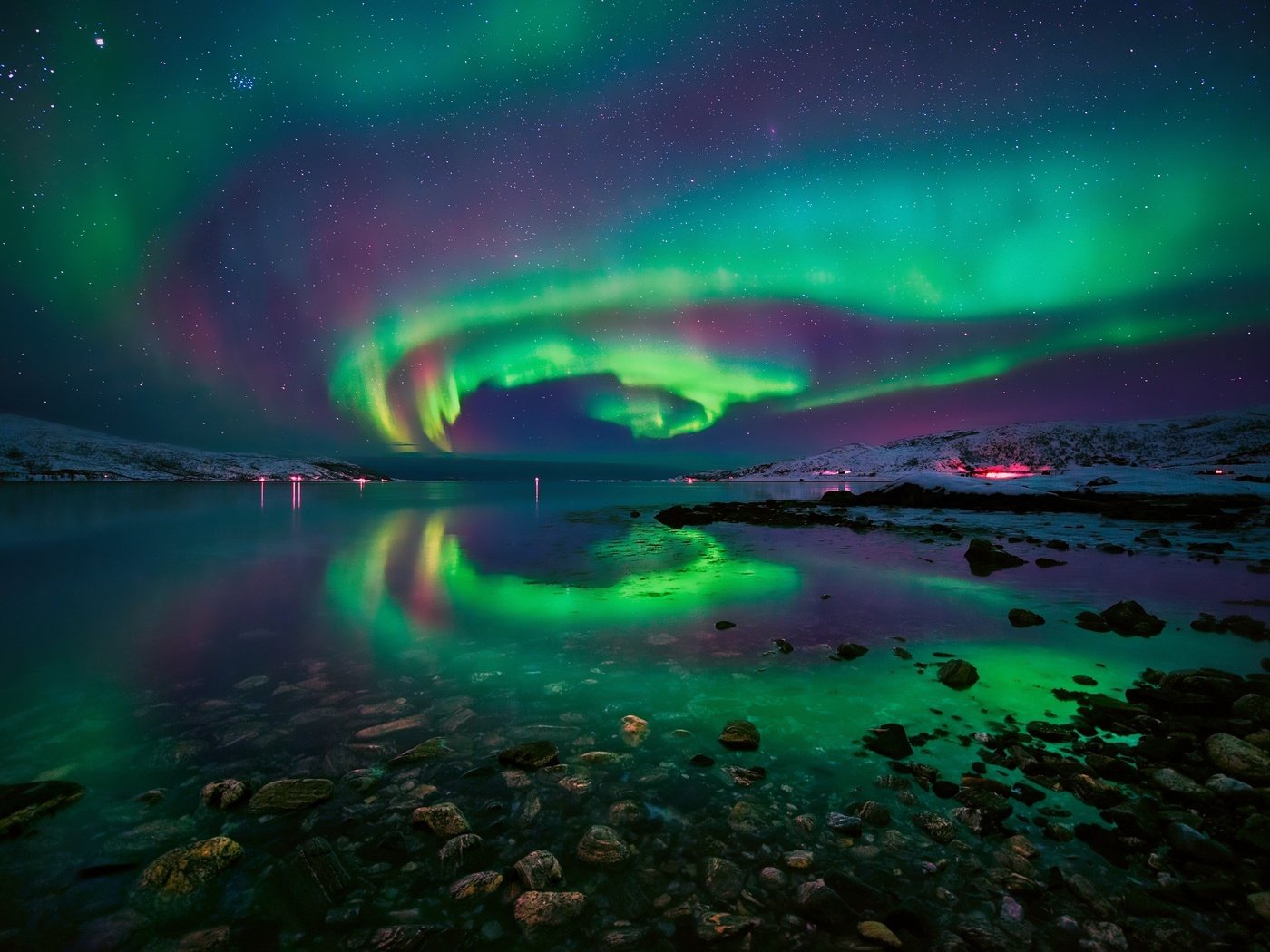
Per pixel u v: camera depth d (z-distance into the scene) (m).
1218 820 3.43
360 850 3.21
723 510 31.16
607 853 3.14
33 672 6.05
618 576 11.82
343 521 26.17
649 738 4.57
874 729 4.72
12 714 4.99
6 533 20.23
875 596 9.77
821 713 5.05
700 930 2.64
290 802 3.62
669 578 11.55
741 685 5.72
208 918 2.72
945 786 3.80
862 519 25.62
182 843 3.25
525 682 5.79
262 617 8.38
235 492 66.50
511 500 51.44
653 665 6.28
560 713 5.05
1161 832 3.33
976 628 7.73
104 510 32.38
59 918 2.71
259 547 16.73
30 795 3.60
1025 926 2.65
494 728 4.75
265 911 2.77
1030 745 4.43
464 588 10.47
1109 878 2.96
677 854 3.17
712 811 3.56
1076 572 11.89
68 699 5.32
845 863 3.08
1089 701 5.26
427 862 3.12
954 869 3.04
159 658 6.52
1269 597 9.43
